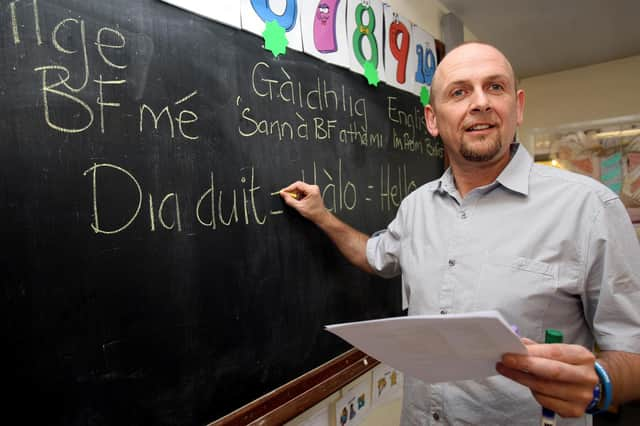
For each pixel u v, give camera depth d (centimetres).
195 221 73
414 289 91
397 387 145
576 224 73
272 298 88
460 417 79
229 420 77
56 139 56
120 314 62
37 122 54
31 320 53
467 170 86
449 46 173
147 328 65
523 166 81
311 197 94
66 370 56
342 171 109
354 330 50
